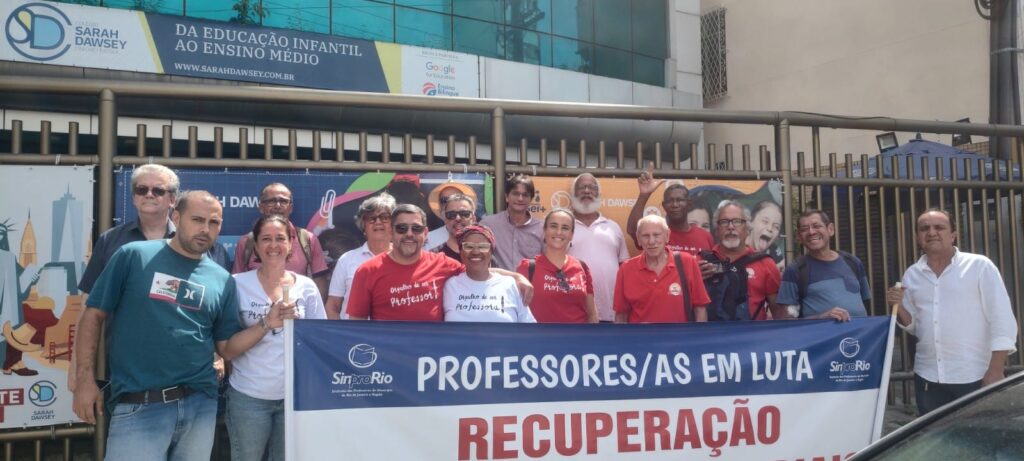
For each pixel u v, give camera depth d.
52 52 11.95
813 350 4.02
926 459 2.09
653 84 18.11
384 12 14.65
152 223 3.97
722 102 18.58
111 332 3.45
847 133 15.55
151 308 3.37
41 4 11.88
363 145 4.90
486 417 3.61
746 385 3.90
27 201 4.30
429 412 3.56
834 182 5.60
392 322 3.59
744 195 5.45
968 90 13.70
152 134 12.13
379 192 4.89
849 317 4.14
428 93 14.75
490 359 3.65
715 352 3.90
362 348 3.53
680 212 5.22
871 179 5.66
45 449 5.78
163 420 3.34
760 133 17.33
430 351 3.60
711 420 3.84
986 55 13.45
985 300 4.40
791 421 3.93
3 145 11.76
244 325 3.81
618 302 4.76
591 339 3.78
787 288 4.74
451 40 15.34
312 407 3.44
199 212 3.44
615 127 14.80
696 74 18.72
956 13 13.92
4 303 4.25
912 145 7.43
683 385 3.83
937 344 4.51
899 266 5.74
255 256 4.36
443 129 14.39
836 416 3.99
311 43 13.82
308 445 3.42
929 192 5.78
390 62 14.46
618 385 3.76
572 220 4.53
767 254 5.18
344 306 4.38
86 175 4.38
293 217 4.75
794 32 16.98
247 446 3.75
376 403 3.51
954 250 4.57
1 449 4.41
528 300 4.20
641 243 4.63
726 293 4.97
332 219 4.80
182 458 3.45
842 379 4.03
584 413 3.71
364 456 3.47
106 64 12.29
